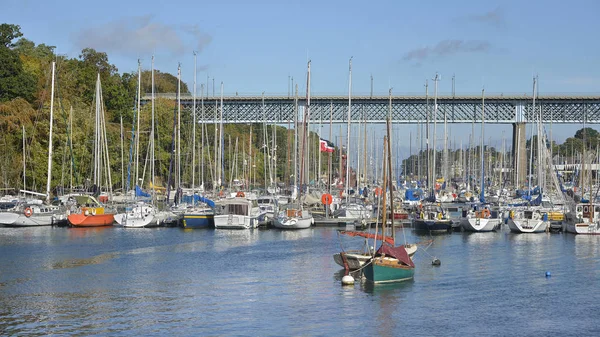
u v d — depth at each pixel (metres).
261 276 62.25
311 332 44.84
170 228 99.56
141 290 56.41
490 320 47.88
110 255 73.94
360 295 54.50
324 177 181.38
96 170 113.25
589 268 67.06
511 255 75.06
